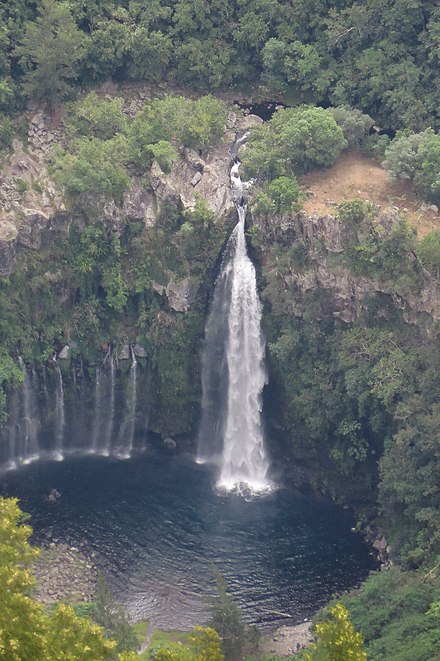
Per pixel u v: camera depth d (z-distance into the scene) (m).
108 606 81.81
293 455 106.62
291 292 103.19
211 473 107.50
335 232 100.19
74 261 107.94
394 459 93.75
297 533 98.38
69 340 109.25
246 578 92.62
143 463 109.00
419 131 109.31
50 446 111.19
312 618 87.00
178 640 85.75
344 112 109.81
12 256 105.62
